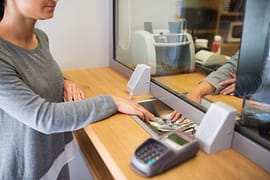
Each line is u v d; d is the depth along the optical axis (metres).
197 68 1.19
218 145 0.71
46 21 1.49
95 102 0.87
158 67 1.25
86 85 1.29
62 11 1.51
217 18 1.67
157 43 1.35
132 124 0.86
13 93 0.71
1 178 0.92
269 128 0.72
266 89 0.71
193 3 1.62
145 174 0.61
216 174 0.63
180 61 1.28
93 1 1.56
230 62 1.01
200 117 0.86
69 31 1.56
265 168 0.66
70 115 0.79
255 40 0.69
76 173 1.62
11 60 0.77
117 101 0.94
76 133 1.32
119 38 1.55
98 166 1.17
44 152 0.98
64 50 1.59
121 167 0.65
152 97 1.14
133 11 1.47
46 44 1.02
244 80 0.76
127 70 1.39
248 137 0.70
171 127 0.88
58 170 1.11
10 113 0.74
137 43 1.42
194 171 0.64
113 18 1.54
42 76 0.90
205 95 0.94
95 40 1.64
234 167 0.66
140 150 0.65
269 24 0.65
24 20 0.82
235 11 1.44
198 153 0.71
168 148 0.64
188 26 1.57
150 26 1.43
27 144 0.90
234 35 1.32
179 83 1.09
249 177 0.63
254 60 0.71
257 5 0.67
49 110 0.76
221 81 0.96
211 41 1.50
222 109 0.71
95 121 0.85
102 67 1.68
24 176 0.95
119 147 0.73
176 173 0.63
